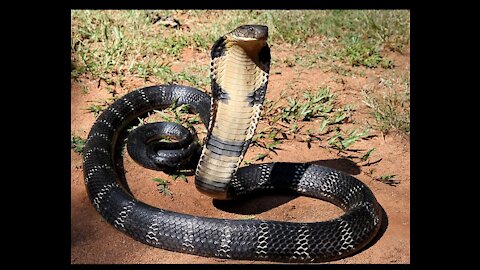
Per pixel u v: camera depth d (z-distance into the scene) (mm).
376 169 1456
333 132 1604
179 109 1663
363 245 1166
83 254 1129
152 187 1357
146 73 1838
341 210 1310
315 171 1358
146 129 1516
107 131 1499
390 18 2158
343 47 2059
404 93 1752
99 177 1282
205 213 1282
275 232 1131
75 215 1234
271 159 1481
